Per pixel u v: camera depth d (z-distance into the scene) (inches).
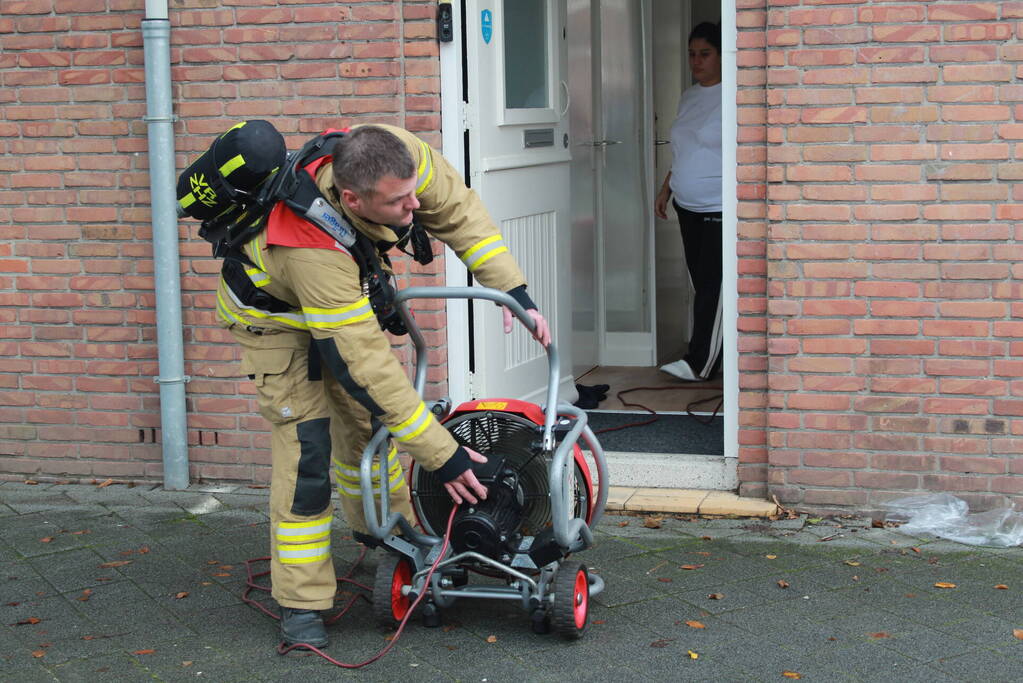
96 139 231.5
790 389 206.7
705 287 287.9
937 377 200.8
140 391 237.8
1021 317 195.9
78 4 228.5
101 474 241.6
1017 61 190.5
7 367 241.9
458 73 222.7
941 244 197.3
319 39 219.8
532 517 163.2
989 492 201.5
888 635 161.6
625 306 311.7
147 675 155.5
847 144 198.2
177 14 223.9
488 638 163.8
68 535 209.8
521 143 244.1
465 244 158.6
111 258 234.4
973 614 168.1
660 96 335.6
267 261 152.6
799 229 201.9
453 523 156.9
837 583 180.2
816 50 197.3
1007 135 192.2
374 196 141.0
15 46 231.9
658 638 162.7
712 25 282.5
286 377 159.2
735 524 207.0
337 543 202.7
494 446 162.6
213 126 225.8
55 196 234.5
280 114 223.5
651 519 209.0
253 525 213.8
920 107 194.9
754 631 164.1
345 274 148.4
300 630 161.6
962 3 191.3
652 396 280.7
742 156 205.2
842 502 207.6
